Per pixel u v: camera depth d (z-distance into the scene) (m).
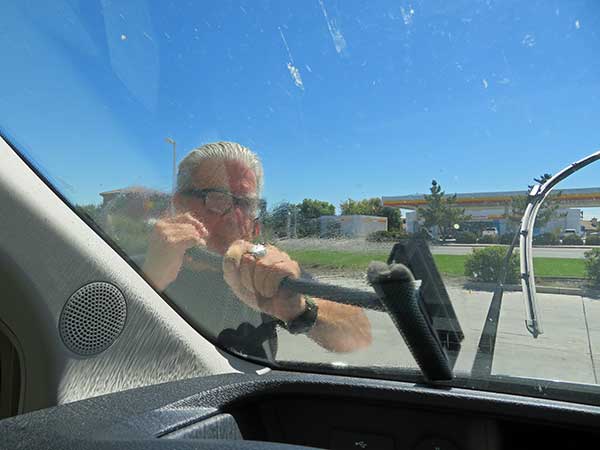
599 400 0.64
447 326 0.71
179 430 0.59
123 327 0.65
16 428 0.51
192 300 0.74
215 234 0.76
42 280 0.59
